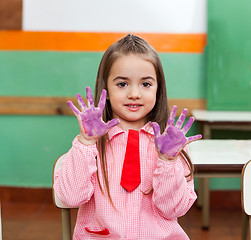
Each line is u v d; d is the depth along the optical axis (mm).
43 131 3133
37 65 3082
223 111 2984
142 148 1109
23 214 2850
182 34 2994
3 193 3162
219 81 2969
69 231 1241
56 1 3018
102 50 3041
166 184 998
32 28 3053
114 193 1069
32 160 3160
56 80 3082
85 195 1021
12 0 3023
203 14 2977
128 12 2998
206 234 2510
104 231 1049
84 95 3084
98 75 1142
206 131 2566
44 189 3137
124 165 1078
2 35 3070
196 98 3045
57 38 3049
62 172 1035
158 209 1085
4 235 2455
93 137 993
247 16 2908
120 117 1129
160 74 1122
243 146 1846
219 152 1721
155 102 1158
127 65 1053
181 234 1105
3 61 3096
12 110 3113
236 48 2938
